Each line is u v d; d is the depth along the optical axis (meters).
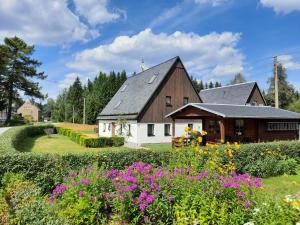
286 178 9.06
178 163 6.38
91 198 4.68
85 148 18.64
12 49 39.94
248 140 17.67
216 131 18.91
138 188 4.74
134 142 21.77
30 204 4.14
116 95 31.39
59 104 79.56
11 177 6.12
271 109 19.11
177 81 24.02
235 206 4.31
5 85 40.00
